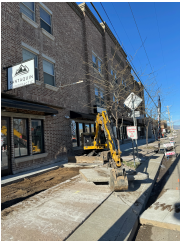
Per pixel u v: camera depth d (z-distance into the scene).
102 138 10.26
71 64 13.63
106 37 20.39
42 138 9.97
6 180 6.68
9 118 7.85
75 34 14.70
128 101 9.41
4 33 7.84
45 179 7.12
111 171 5.31
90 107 15.58
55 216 3.80
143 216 3.90
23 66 7.09
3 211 4.11
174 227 3.53
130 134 8.80
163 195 5.12
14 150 8.04
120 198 4.84
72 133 12.68
